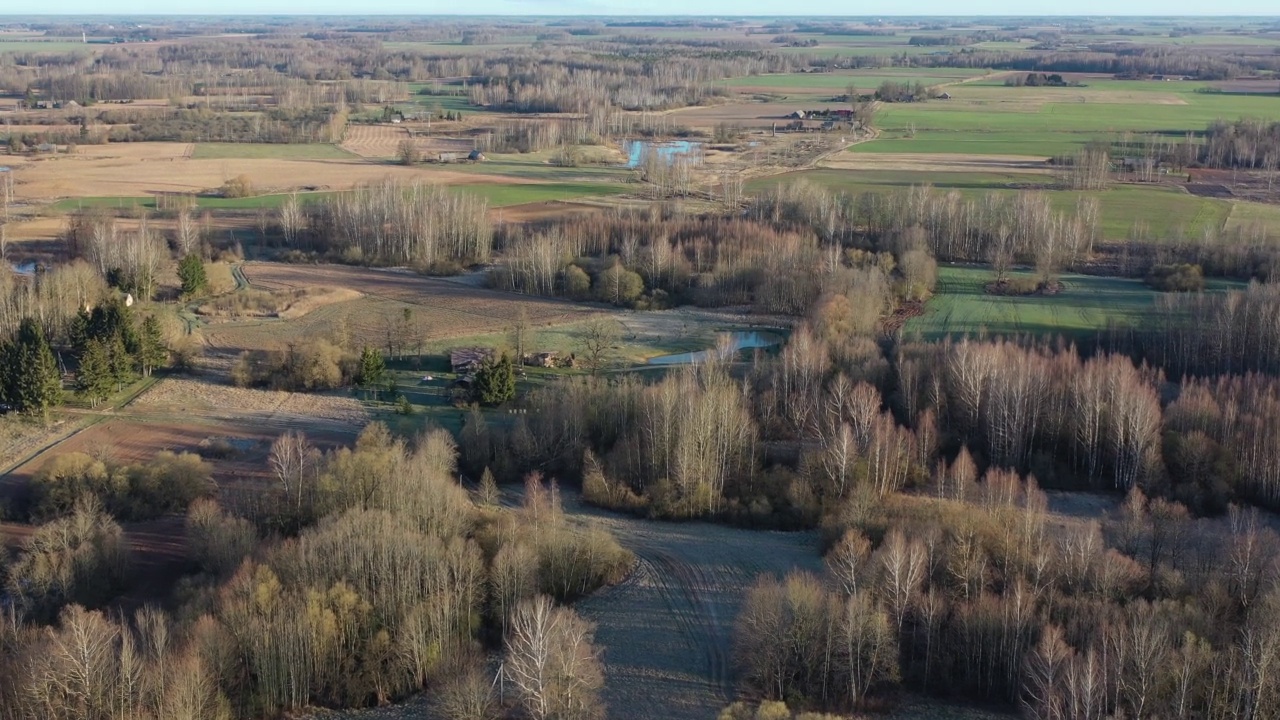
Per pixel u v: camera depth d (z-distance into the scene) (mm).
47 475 112188
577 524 112938
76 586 92062
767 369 145375
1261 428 119188
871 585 87750
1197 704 75375
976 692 83500
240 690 79125
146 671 74500
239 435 132250
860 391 128375
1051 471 124625
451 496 104375
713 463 119562
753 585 99750
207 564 95812
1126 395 124438
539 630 75750
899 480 119500
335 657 82375
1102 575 89500
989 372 133375
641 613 95125
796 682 83375
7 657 77750
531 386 149875
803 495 115625
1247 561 89062
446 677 80812
